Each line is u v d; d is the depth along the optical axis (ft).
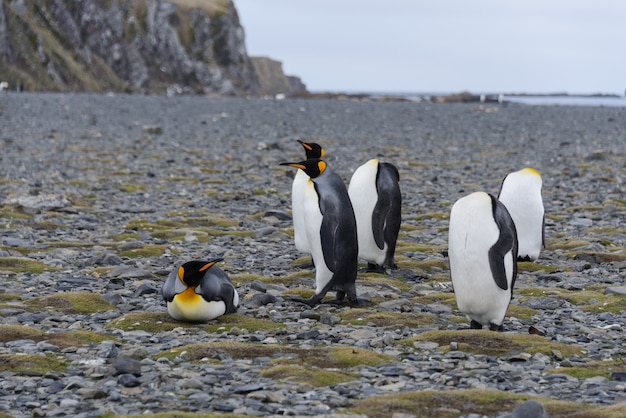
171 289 28.07
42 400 20.22
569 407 19.33
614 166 86.02
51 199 56.03
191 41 572.51
